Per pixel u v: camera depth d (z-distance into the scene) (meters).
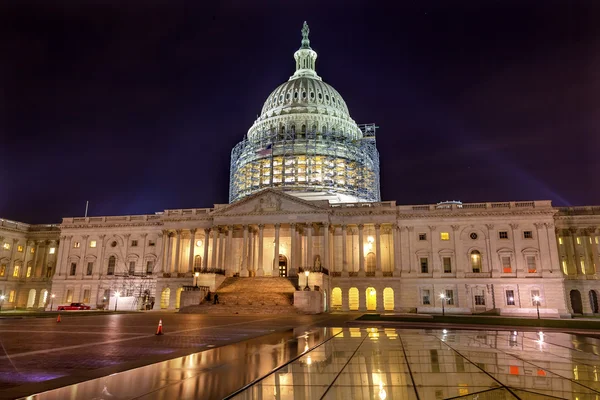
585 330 34.72
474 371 14.33
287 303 65.50
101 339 25.95
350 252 85.75
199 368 15.09
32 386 12.31
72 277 95.62
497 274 78.75
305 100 115.00
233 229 86.12
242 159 109.31
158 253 93.69
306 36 134.75
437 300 79.62
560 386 12.08
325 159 103.44
